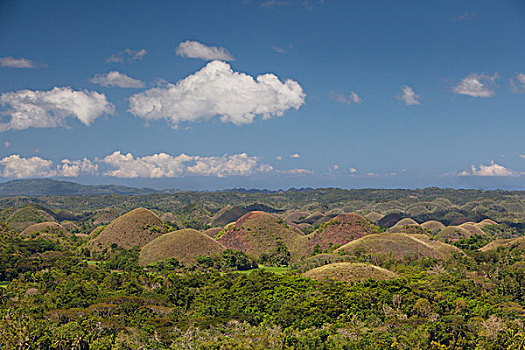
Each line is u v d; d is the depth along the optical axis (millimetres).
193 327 84562
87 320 84250
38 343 74438
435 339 79250
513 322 86000
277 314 91375
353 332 80000
